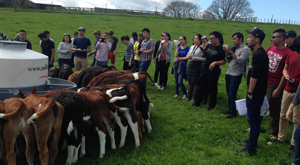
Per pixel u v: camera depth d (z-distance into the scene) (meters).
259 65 3.86
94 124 4.07
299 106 4.20
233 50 5.84
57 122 3.38
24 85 4.52
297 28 32.56
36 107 3.26
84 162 3.91
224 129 5.28
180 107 6.75
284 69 4.53
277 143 4.64
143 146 4.52
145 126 5.43
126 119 4.47
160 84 8.80
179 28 29.12
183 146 4.59
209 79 6.24
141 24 31.31
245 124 5.59
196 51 6.73
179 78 7.42
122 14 42.59
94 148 4.43
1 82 4.31
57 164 3.88
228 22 36.62
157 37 22.73
